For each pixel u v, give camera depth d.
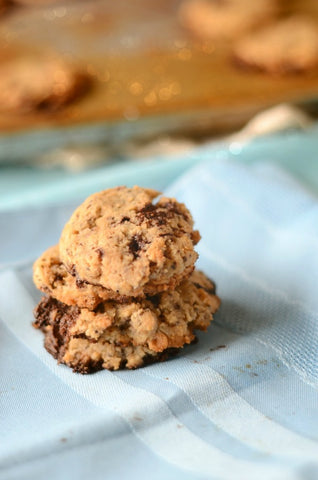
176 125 0.67
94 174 0.58
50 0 0.89
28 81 0.68
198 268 0.48
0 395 0.42
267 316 0.45
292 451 0.36
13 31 0.82
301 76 0.72
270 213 0.50
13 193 0.61
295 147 0.60
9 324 0.45
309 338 0.44
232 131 0.68
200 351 0.43
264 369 0.42
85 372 0.42
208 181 0.52
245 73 0.73
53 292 0.43
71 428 0.39
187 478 0.34
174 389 0.41
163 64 0.75
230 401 0.41
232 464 0.35
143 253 0.41
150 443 0.39
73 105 0.68
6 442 0.39
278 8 0.82
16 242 0.52
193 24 0.82
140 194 0.44
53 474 0.37
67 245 0.42
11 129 0.65
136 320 0.42
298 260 0.47
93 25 0.83
